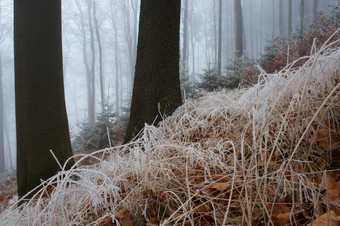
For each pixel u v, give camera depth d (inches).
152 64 132.4
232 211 44.3
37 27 114.0
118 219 50.6
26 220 56.3
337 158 50.7
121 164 69.7
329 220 31.9
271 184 48.3
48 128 115.5
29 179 112.0
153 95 131.6
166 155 74.5
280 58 253.1
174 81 135.5
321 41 225.5
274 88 71.1
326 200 36.1
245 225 40.3
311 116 57.9
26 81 113.2
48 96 116.6
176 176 59.4
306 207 41.1
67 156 122.0
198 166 64.1
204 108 103.3
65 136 123.6
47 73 116.6
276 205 43.0
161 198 53.5
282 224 38.3
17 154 116.4
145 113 131.9
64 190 53.1
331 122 57.2
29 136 112.8
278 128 59.7
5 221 55.3
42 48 115.2
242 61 310.3
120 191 60.3
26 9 113.0
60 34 124.3
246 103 80.0
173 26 135.7
